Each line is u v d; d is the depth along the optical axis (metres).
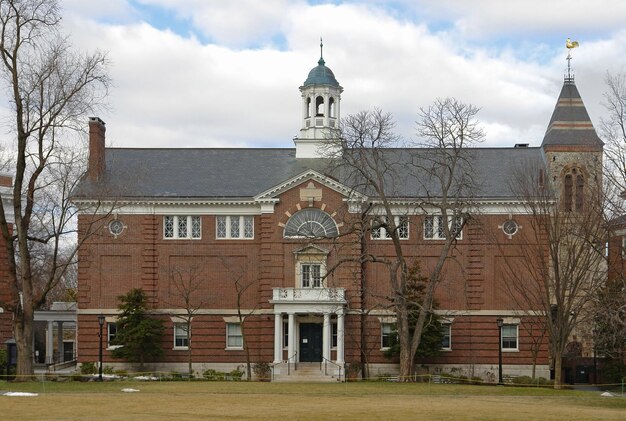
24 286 67.19
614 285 72.62
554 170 94.94
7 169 89.50
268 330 90.00
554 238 75.75
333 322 90.38
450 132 78.69
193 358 91.19
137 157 97.94
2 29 63.97
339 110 99.69
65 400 49.41
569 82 99.12
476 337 90.81
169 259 92.06
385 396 56.72
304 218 90.56
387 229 76.75
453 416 42.56
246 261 92.00
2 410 43.34
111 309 91.50
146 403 48.22
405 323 76.56
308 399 52.56
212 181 94.56
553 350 77.62
